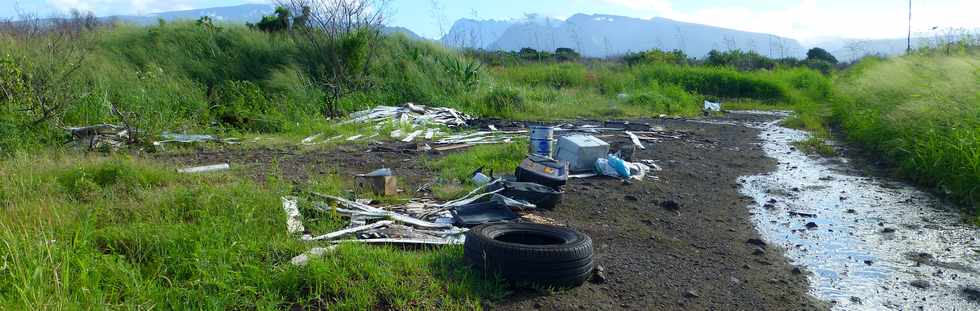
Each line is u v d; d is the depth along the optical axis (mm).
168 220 5871
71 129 11617
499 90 21953
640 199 8664
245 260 4930
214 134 13656
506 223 5574
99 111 13422
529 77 29719
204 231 5316
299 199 6781
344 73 19828
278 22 22578
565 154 10430
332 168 10156
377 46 22234
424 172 9922
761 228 7738
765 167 12227
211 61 20094
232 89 16484
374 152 12086
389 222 6398
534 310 4605
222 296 4328
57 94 12484
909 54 22562
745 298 5320
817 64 45219
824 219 8242
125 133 12188
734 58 43719
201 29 21625
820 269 6258
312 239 5688
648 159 12188
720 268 6047
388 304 4480
